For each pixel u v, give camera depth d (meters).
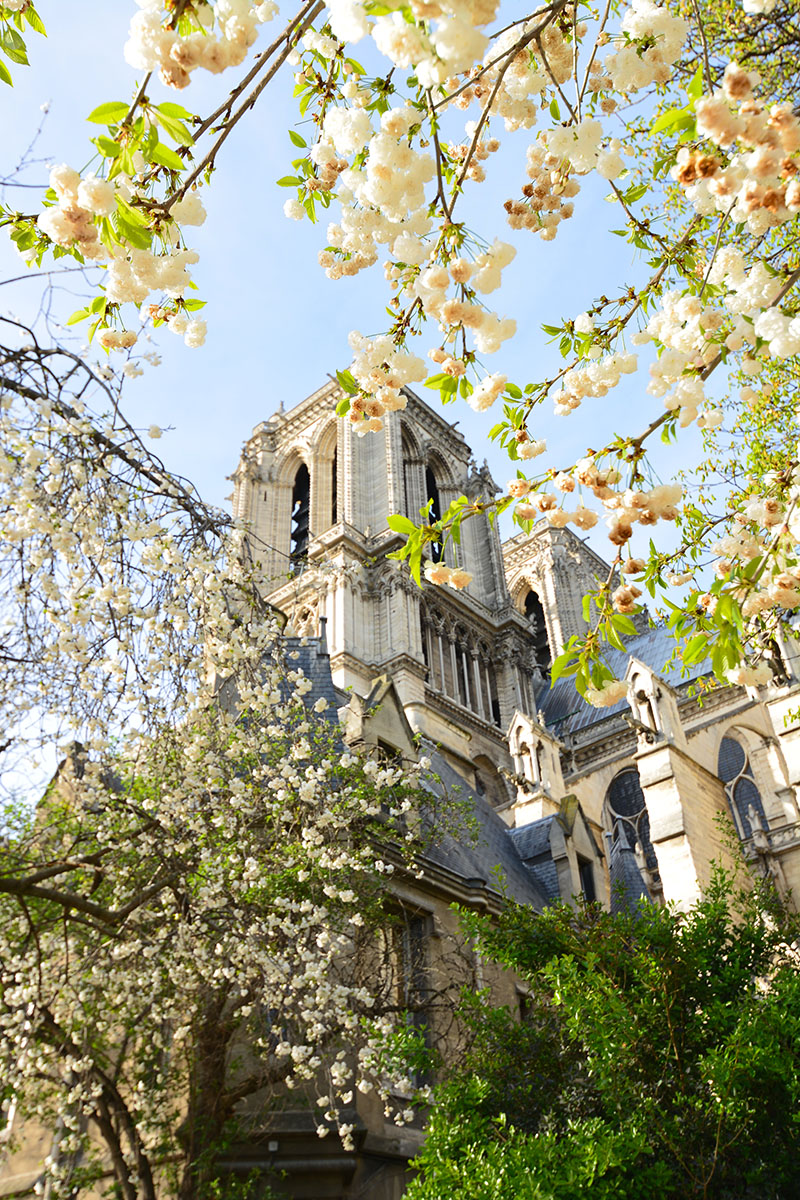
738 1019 13.53
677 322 6.50
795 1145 12.47
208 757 14.71
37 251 6.53
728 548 7.35
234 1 4.68
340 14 4.55
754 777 51.50
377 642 59.56
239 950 14.38
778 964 16.23
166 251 5.80
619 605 7.54
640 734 37.59
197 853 15.29
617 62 6.30
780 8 12.34
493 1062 14.95
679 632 8.16
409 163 5.19
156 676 13.15
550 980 14.83
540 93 7.09
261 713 14.84
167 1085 15.97
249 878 14.73
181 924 14.60
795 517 6.56
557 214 7.03
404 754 25.11
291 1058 15.62
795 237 10.94
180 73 4.77
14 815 17.12
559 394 6.85
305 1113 16.55
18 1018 14.30
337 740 23.23
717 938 16.33
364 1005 16.41
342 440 69.12
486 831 32.28
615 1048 13.20
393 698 26.12
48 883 16.08
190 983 15.38
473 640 69.94
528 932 16.64
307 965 14.50
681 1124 12.69
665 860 34.47
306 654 28.12
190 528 12.77
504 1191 10.53
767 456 16.98
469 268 5.62
